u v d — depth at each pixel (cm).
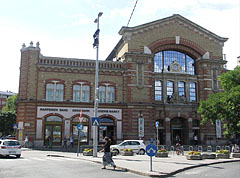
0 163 1870
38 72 3731
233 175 1423
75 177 1270
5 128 7188
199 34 4472
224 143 4238
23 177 1248
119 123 3872
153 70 4247
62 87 3784
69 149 3406
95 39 2606
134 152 2845
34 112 3619
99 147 3738
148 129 3912
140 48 4097
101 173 1434
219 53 4550
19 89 3691
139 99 3947
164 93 4184
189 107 4225
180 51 4459
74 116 3747
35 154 2803
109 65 4003
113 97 3938
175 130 4262
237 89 2670
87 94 3862
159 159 2242
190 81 4366
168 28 4316
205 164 1942
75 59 3872
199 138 4241
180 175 1427
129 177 1320
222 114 2956
